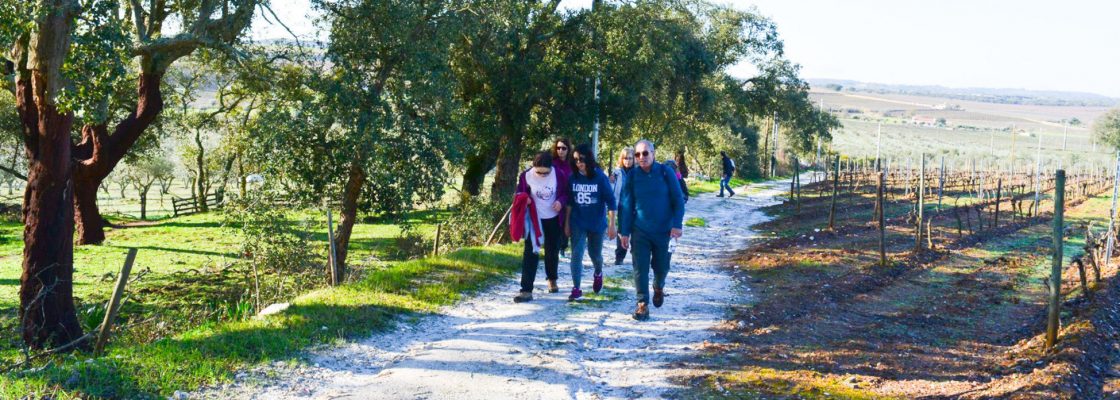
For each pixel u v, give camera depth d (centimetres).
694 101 3139
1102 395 547
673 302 889
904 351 682
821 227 1805
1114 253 1351
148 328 867
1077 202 2711
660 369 618
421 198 1852
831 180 4212
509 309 828
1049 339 671
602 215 867
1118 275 1040
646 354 663
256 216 1523
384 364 614
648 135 3098
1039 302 928
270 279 1359
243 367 570
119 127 2389
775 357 645
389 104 1767
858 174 4012
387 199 1770
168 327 869
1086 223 1991
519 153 2362
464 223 1720
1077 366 590
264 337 641
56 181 995
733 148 4850
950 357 668
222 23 1705
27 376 495
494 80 2159
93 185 2422
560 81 2159
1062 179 660
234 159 3816
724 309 851
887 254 1293
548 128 2300
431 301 836
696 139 3481
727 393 551
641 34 2270
